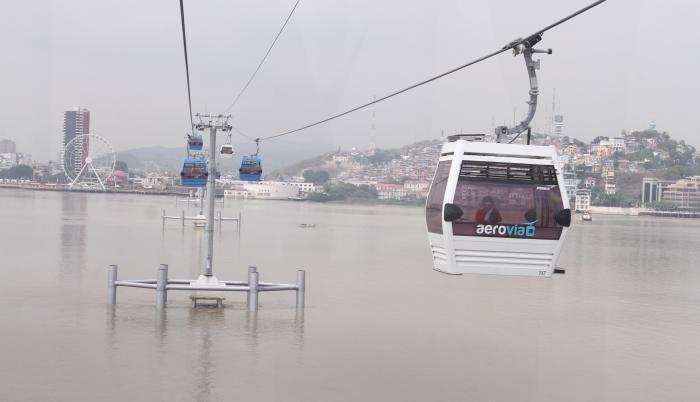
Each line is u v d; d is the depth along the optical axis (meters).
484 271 15.48
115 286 27.41
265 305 29.36
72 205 140.25
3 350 20.95
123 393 17.50
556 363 22.48
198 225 76.31
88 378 18.53
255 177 31.39
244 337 23.39
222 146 43.53
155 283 27.66
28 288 31.81
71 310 26.70
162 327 24.30
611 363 22.77
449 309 31.09
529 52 15.55
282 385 18.69
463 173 15.39
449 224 15.27
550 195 15.41
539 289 39.38
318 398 17.80
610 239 100.94
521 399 18.61
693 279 49.09
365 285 37.88
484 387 19.45
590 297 37.41
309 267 45.69
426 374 20.36
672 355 24.30
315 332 24.67
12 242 54.50
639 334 27.77
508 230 15.34
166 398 17.27
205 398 17.39
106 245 53.25
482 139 16.16
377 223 120.56
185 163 28.67
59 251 48.22
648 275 51.22
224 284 28.19
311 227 97.38
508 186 15.35
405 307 30.98
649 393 19.70
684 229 149.50
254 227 88.50
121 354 20.81
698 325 30.11
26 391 17.42
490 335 25.97
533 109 15.63
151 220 89.50
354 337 24.33
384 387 18.95
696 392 19.97
